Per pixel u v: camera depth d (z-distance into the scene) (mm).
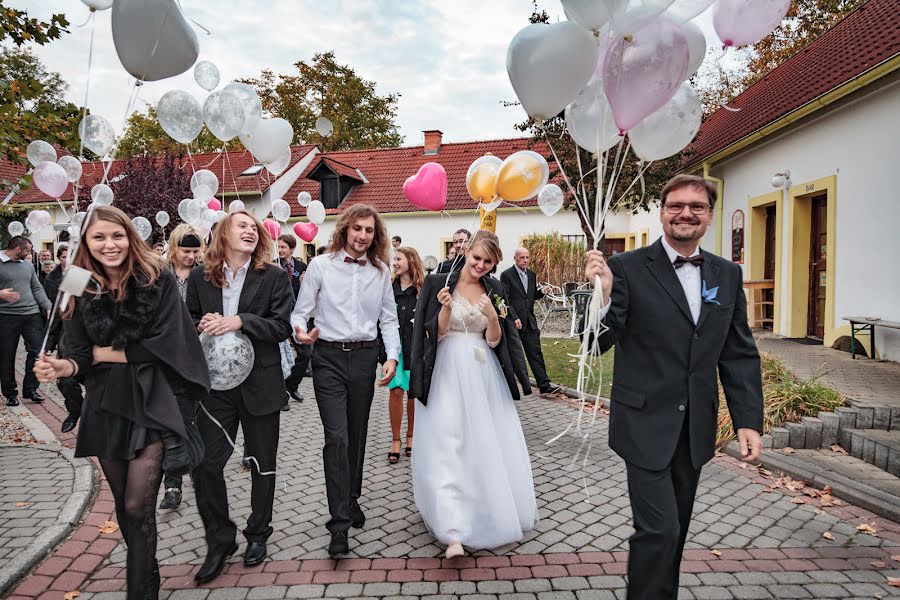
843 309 8344
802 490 4090
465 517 3123
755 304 11289
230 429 3027
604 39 2375
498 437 3418
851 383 5961
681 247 2426
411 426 5051
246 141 4797
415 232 21922
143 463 2422
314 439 5504
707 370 2357
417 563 3131
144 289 2453
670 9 2266
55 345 5406
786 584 2906
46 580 2979
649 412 2348
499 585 2908
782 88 11477
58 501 3881
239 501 4051
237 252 3115
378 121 31562
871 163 7742
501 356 3434
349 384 3385
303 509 3885
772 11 2404
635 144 2658
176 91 3818
